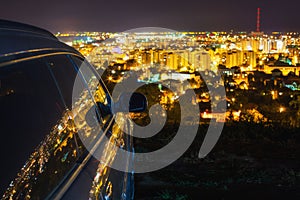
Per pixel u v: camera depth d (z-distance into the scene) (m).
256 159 8.13
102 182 2.91
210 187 6.55
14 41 2.46
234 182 6.79
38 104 2.44
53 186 2.26
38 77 2.60
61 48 3.44
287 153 8.57
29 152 2.11
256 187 6.59
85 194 2.49
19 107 2.20
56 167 2.37
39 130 2.30
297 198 6.15
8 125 2.03
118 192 3.33
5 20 2.65
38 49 2.81
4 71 2.18
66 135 2.67
